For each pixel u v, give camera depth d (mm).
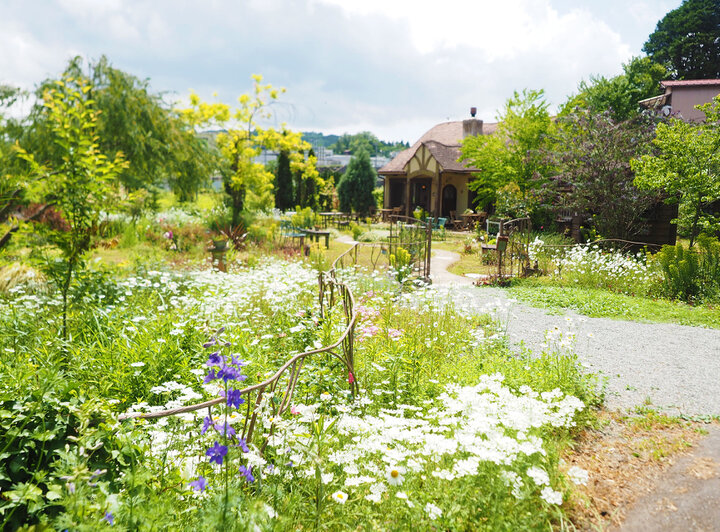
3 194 7664
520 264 13281
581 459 3689
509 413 3162
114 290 6988
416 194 32188
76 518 1887
